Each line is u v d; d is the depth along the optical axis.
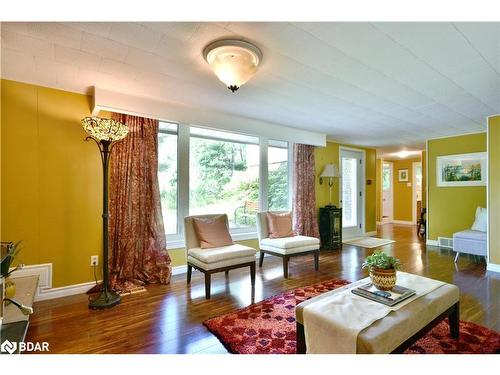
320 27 1.68
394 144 6.12
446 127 4.42
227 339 1.92
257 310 2.40
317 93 2.83
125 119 3.12
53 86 2.69
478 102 3.13
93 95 2.79
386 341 1.32
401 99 3.03
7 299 1.68
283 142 4.98
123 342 1.91
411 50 1.96
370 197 6.67
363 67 2.23
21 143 2.58
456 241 4.15
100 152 2.86
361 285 1.93
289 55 2.03
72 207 2.83
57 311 2.41
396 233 6.93
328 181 5.67
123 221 3.06
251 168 4.51
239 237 4.28
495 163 3.64
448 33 1.74
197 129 3.90
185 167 3.72
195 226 3.22
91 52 2.00
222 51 1.87
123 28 1.69
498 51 1.97
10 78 2.49
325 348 1.43
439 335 1.95
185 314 2.35
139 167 3.21
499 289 2.92
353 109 3.40
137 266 3.16
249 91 2.79
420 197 8.59
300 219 4.82
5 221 2.50
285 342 1.88
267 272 3.61
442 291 1.82
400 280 2.03
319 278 3.35
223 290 2.93
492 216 3.67
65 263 2.78
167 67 2.25
